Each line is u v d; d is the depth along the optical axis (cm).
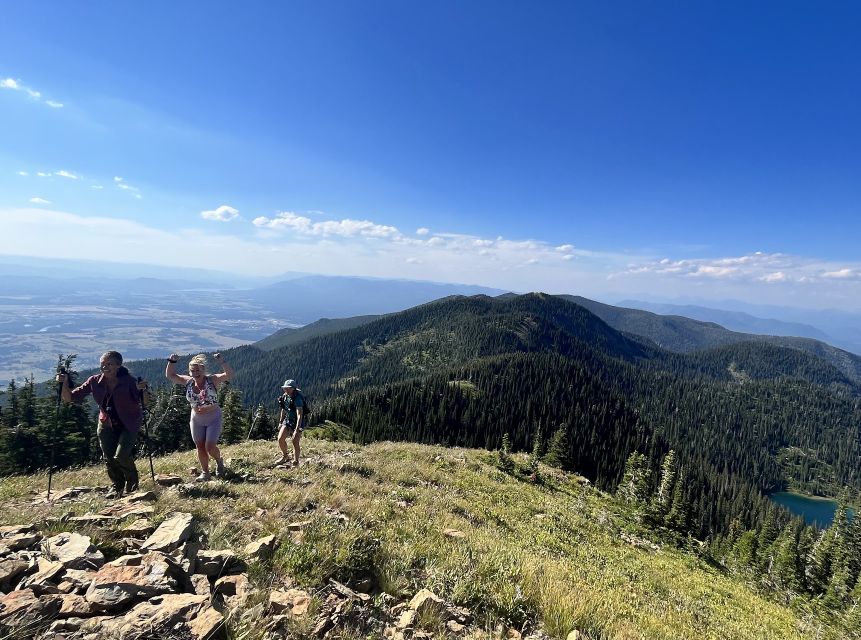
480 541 899
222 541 563
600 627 606
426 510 1098
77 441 3891
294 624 396
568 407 16400
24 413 4412
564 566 992
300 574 512
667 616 920
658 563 1709
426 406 13575
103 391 795
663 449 16062
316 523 687
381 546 654
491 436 12938
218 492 834
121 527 552
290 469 1200
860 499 7281
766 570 5866
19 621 317
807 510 18625
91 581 397
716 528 12000
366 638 417
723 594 1591
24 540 472
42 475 995
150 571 418
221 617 357
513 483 2278
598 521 2120
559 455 5756
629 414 18250
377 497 1090
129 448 795
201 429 962
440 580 604
